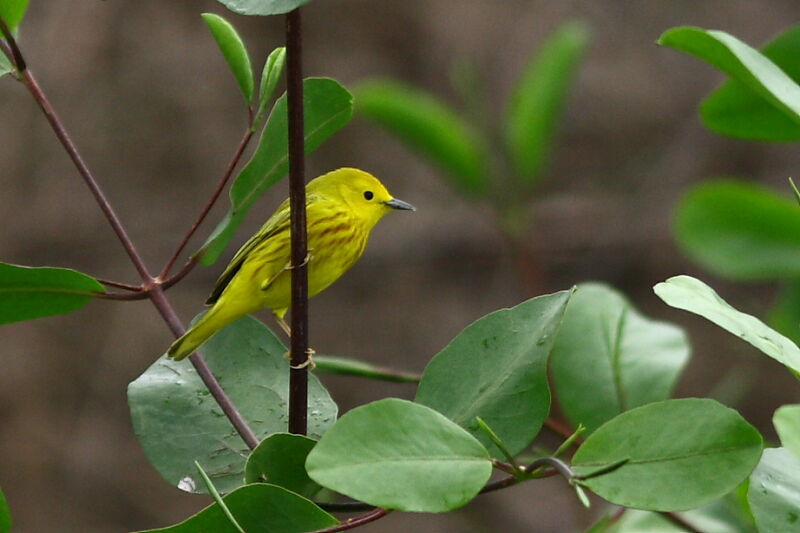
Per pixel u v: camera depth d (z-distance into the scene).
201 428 3.98
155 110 15.22
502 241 15.00
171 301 14.84
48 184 14.98
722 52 3.37
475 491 2.65
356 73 15.42
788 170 14.93
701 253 5.17
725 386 13.48
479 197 6.73
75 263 14.91
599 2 15.74
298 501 2.99
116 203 15.05
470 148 6.51
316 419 3.93
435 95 15.34
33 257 14.84
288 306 5.64
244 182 3.97
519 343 3.23
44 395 14.76
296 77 3.29
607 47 15.62
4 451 14.45
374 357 14.81
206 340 4.13
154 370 4.09
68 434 14.65
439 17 15.62
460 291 15.05
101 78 15.22
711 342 14.53
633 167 15.24
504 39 15.57
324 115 3.99
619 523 4.95
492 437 2.70
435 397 3.22
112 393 14.85
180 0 15.47
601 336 4.78
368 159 15.27
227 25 3.79
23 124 15.01
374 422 2.70
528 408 3.16
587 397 4.71
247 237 14.73
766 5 15.54
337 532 3.01
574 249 14.88
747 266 5.14
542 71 6.49
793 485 3.07
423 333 14.90
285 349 4.14
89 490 14.59
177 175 15.18
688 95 15.45
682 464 2.65
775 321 5.30
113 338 14.98
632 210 14.96
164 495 14.66
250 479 3.22
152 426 3.97
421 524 14.02
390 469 2.66
